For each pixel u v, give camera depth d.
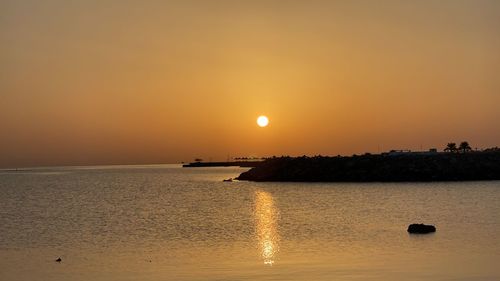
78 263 31.98
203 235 43.12
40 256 34.59
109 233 45.50
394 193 87.06
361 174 131.12
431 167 128.75
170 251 35.66
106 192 110.31
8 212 67.38
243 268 29.30
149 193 104.56
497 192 85.25
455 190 91.06
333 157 146.50
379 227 46.03
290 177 141.50
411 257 31.58
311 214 58.44
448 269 28.03
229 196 91.44
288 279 26.28
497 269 27.94
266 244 37.84
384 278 26.11
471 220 49.94
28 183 163.62
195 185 135.75
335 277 26.50
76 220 56.88
